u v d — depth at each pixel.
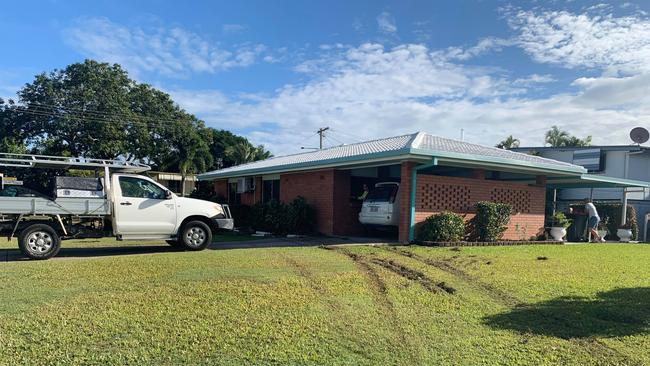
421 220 13.66
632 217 20.84
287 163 18.36
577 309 6.34
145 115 41.28
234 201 25.14
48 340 4.68
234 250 11.23
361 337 5.02
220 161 52.53
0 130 35.78
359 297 6.65
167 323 5.26
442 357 4.55
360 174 17.05
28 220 9.98
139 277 7.49
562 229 16.58
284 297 6.48
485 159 13.61
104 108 37.97
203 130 45.75
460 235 13.78
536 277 8.51
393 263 9.57
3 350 4.39
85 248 12.12
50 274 7.66
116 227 10.72
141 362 4.24
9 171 11.38
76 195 10.45
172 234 11.34
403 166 13.48
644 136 26.20
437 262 9.90
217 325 5.24
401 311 6.04
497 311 6.21
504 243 14.33
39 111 36.09
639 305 6.60
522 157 16.17
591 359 4.59
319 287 7.15
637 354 4.76
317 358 4.43
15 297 6.18
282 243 13.44
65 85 37.69
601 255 12.54
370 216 14.87
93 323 5.20
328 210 16.27
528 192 16.28
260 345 4.70
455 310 6.19
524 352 4.73
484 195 15.17
